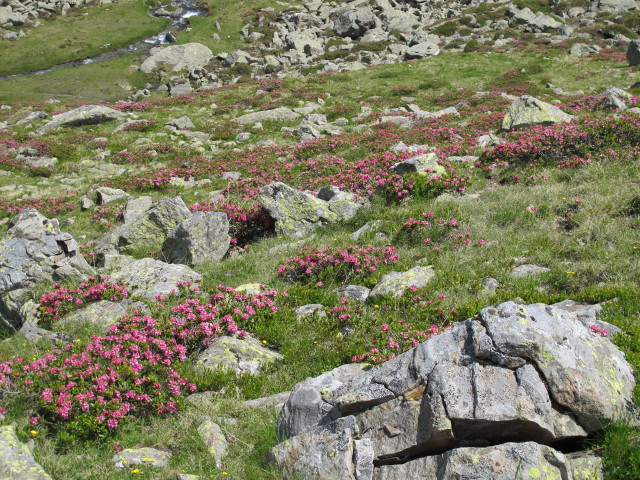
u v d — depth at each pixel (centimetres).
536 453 579
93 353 1027
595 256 1241
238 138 3738
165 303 1345
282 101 4494
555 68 5109
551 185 1719
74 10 9144
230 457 775
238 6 9369
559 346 664
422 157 2017
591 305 1037
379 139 3086
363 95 4709
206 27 8538
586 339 707
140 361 1007
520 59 5597
